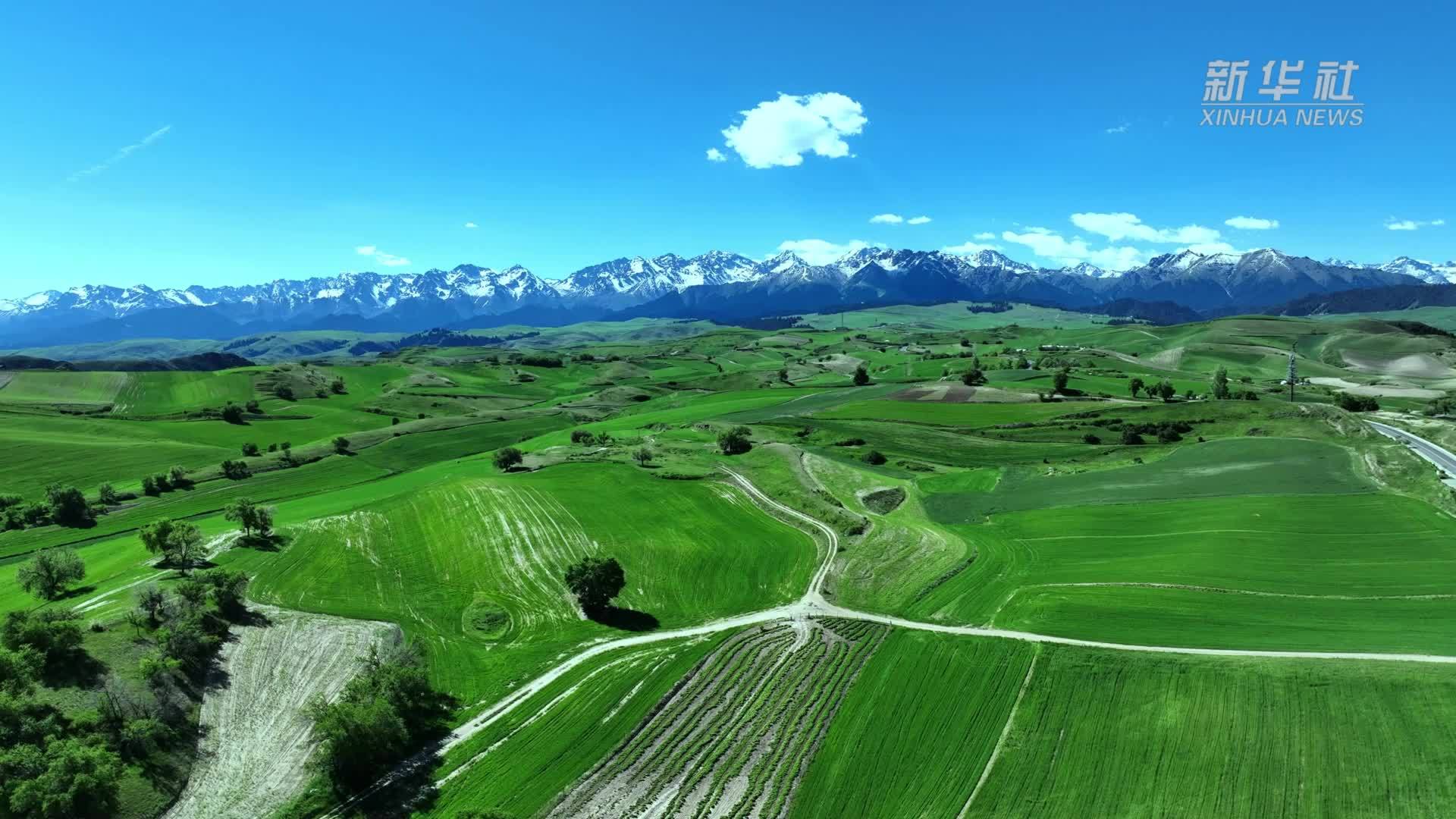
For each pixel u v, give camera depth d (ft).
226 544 291.38
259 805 167.22
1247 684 183.01
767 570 289.53
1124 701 185.06
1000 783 165.27
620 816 164.25
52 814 149.07
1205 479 343.05
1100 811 154.81
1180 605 227.40
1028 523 314.76
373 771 178.50
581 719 197.67
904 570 279.90
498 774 177.68
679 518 336.08
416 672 203.41
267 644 224.53
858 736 185.06
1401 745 159.74
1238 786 156.56
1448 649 187.73
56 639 188.75
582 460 421.18
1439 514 274.98
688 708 202.08
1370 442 365.40
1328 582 233.55
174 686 193.06
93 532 347.77
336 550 292.40
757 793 168.55
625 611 261.03
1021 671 202.28
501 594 269.85
